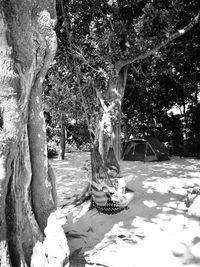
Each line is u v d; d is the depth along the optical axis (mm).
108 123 7180
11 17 3182
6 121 3156
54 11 3650
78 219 5871
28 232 3672
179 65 14000
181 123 16828
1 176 3150
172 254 4359
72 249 4594
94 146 6230
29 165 3607
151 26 7660
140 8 8297
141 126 17781
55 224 3873
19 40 3227
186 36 11375
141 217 5840
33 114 3658
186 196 6773
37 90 3686
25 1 3217
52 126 15859
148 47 7723
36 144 3746
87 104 7383
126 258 4285
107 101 7453
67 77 7543
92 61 7449
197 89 15805
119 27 7395
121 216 5922
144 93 14719
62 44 7336
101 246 4621
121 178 6406
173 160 14398
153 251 4461
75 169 11867
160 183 8852
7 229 3451
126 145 14617
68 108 7414
